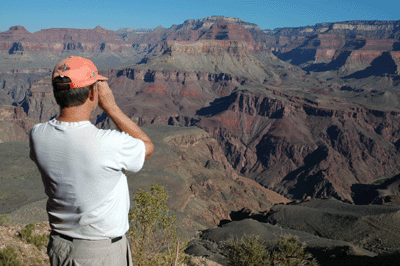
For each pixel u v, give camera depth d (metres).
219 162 187.12
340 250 56.19
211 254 51.91
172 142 165.75
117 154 3.07
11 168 93.62
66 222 3.17
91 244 3.16
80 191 2.98
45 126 3.17
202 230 83.75
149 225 8.80
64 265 3.23
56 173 2.98
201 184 129.88
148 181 101.12
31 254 12.71
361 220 79.75
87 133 3.02
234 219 114.50
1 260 11.04
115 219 3.26
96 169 2.94
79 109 3.13
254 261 23.72
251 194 147.50
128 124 3.46
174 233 8.93
